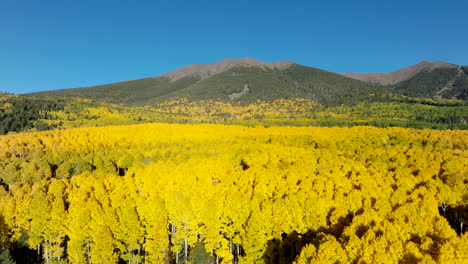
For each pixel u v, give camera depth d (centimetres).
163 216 5912
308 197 5197
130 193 6688
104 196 6309
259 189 5878
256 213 5066
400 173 6344
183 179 6738
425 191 5356
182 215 5791
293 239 5028
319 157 7931
